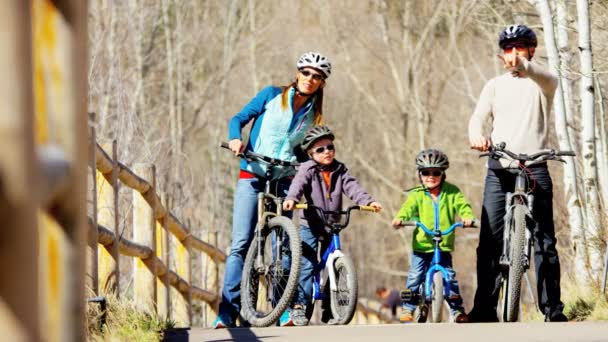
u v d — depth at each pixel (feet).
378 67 281.33
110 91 118.01
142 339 43.45
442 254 67.15
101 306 44.78
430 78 260.62
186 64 243.19
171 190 123.34
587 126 88.38
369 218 276.82
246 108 60.08
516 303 56.03
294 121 59.77
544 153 56.24
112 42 138.92
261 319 57.72
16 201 5.42
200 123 246.06
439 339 44.91
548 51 94.53
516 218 55.88
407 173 255.91
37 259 5.55
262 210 59.00
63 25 6.57
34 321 5.51
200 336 48.03
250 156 58.44
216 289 112.88
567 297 66.54
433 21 250.98
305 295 60.64
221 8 260.21
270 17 280.51
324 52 283.79
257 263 58.34
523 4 127.03
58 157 6.32
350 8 280.10
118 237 57.41
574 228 86.02
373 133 282.97
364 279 277.03
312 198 60.70
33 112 5.56
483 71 260.01
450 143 256.52
